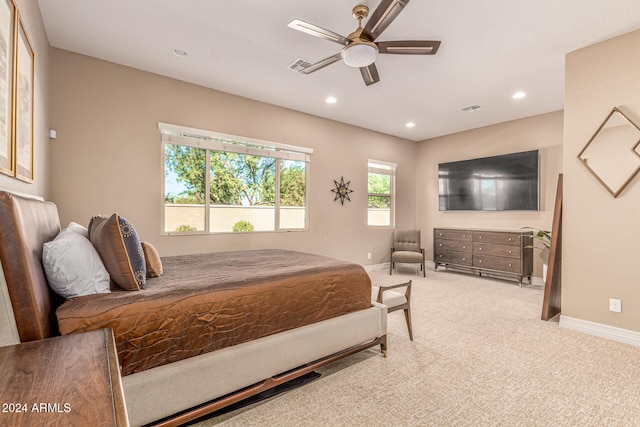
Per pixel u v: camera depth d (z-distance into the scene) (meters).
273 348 1.80
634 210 2.64
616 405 1.80
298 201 4.98
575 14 2.42
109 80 3.31
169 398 1.45
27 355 0.84
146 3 2.36
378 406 1.79
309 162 5.05
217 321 1.64
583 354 2.44
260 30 2.71
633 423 1.65
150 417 1.41
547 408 1.77
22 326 1.07
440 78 3.61
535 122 4.99
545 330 2.94
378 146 6.08
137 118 3.48
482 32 2.67
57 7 2.40
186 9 2.43
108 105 3.31
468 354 2.44
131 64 3.37
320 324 2.04
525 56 3.08
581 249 2.94
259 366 1.75
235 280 1.84
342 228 5.52
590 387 1.98
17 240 1.09
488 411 1.74
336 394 1.90
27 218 1.27
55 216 2.08
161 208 3.67
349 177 5.60
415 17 2.46
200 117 3.91
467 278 5.28
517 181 5.09
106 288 1.54
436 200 6.46
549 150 4.84
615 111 2.72
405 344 2.62
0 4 1.41
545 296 3.23
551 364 2.28
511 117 5.10
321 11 2.44
